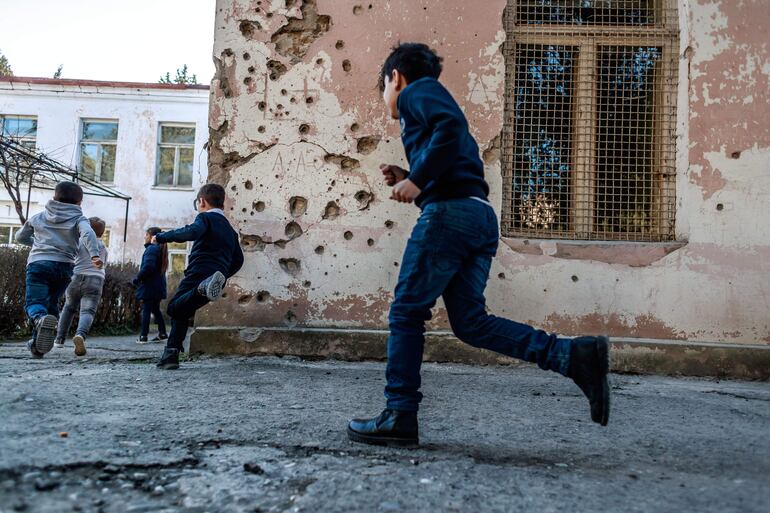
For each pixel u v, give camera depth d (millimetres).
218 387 3418
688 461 2143
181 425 2432
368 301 4859
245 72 5043
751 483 1877
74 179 13414
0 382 3295
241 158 4988
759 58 4844
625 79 5047
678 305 4695
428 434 2455
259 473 1862
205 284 3924
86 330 5375
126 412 2635
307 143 4980
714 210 4762
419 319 2229
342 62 5004
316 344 4738
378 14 4996
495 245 2287
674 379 4391
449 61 4914
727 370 4512
